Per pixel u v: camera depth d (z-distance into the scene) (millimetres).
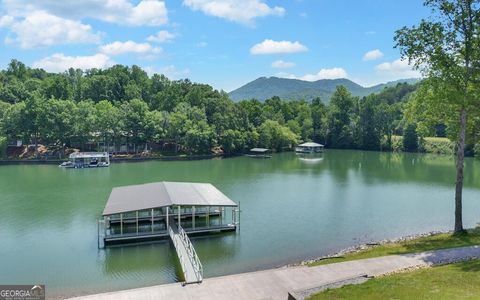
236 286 23781
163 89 167875
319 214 47656
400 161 108250
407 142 140125
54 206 51375
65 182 70688
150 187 45000
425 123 35250
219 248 35344
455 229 33562
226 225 40562
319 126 163500
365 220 45000
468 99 28484
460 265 23203
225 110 132375
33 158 101500
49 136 104250
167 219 38031
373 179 75375
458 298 17219
